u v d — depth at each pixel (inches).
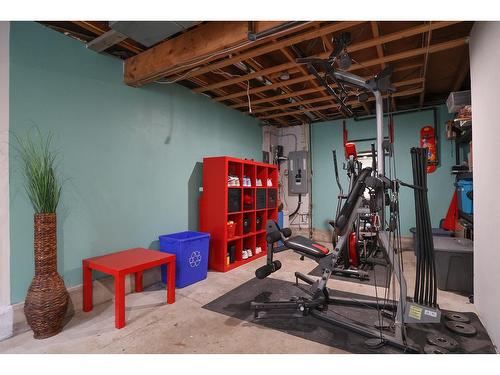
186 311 101.7
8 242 87.0
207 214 157.9
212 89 158.6
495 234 76.8
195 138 164.6
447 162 186.2
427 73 149.3
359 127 218.5
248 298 113.7
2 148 86.4
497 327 76.0
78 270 105.5
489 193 81.0
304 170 237.9
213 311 101.7
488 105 80.7
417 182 78.6
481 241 90.2
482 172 87.3
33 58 93.5
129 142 126.2
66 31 101.9
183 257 126.3
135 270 94.6
